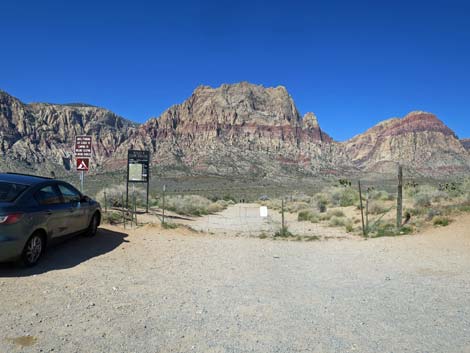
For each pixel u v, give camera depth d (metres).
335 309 5.85
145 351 4.30
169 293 6.46
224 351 4.37
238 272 8.26
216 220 23.97
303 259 9.90
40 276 6.87
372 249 11.37
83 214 9.69
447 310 5.80
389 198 27.66
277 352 4.37
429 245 11.48
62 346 4.32
